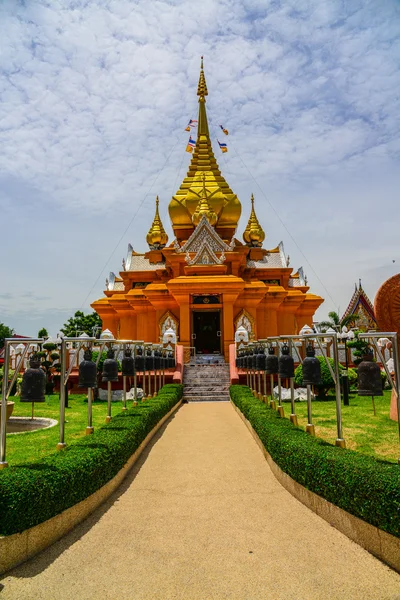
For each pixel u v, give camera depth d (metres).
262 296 32.22
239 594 4.63
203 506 7.21
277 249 39.00
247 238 39.78
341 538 5.84
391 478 5.25
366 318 37.69
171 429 13.93
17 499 5.25
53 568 5.21
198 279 29.77
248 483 8.39
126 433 9.30
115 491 8.07
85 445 8.00
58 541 5.94
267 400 15.78
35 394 7.56
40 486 5.63
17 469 6.16
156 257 37.97
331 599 4.49
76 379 24.48
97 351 23.14
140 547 5.75
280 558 5.37
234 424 14.64
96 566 5.26
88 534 6.17
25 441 11.36
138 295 33.34
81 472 6.55
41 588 4.78
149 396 17.72
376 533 5.28
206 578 4.96
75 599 4.58
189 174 41.22
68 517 6.28
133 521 6.63
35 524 5.55
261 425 10.41
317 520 6.50
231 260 33.50
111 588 4.79
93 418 15.43
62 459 6.81
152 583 4.88
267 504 7.25
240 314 31.98
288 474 7.96
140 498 7.67
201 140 42.44
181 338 29.22
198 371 25.11
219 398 21.94
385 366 7.28
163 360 20.16
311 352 9.68
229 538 5.98
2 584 4.85
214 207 38.06
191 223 38.72
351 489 5.71
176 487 8.23
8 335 49.56
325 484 6.39
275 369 13.54
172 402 17.19
